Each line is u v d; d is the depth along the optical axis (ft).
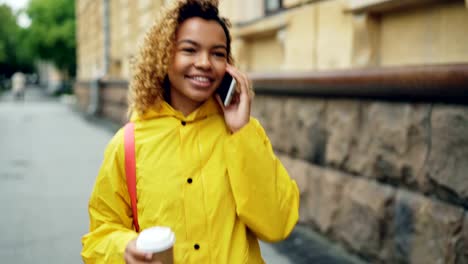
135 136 4.82
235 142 4.64
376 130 10.48
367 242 10.83
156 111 4.83
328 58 13.39
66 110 79.05
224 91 4.79
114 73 52.54
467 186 8.11
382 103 10.30
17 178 21.66
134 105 4.94
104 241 4.67
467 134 8.11
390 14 11.69
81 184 20.56
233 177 4.66
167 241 3.98
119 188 4.86
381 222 10.34
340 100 11.86
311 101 13.19
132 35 41.73
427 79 8.58
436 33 10.20
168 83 5.06
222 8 19.71
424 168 9.12
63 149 31.68
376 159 10.53
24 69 210.18
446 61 9.93
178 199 4.54
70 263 11.54
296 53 15.10
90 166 25.08
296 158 14.19
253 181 4.64
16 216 15.48
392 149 10.00
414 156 9.39
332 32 13.19
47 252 12.24
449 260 8.53
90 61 70.33
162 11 4.83
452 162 8.45
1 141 36.24
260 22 17.33
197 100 4.75
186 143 4.72
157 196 4.56
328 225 12.44
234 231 4.75
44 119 58.39
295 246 12.32
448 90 8.22
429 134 8.98
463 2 9.41
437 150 8.79
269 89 15.39
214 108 4.97
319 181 12.84
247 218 4.69
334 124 12.11
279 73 14.48
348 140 11.55
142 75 4.84
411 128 9.42
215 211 4.60
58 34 120.37
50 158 27.78
